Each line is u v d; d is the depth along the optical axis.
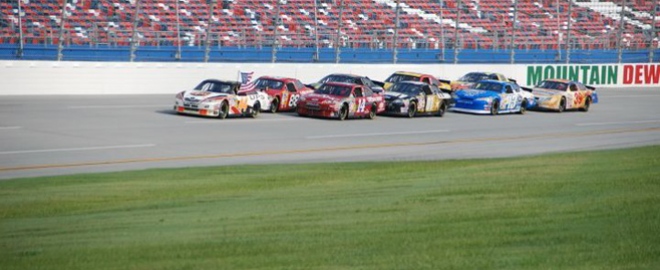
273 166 65.88
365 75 146.12
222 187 54.38
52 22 126.75
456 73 157.25
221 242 38.41
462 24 165.12
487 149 82.56
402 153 77.75
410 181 56.62
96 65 120.88
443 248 37.72
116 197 50.12
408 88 115.69
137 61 129.50
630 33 184.38
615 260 36.28
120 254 36.28
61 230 40.75
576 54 177.25
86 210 45.94
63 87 117.44
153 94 124.69
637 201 48.16
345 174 61.22
